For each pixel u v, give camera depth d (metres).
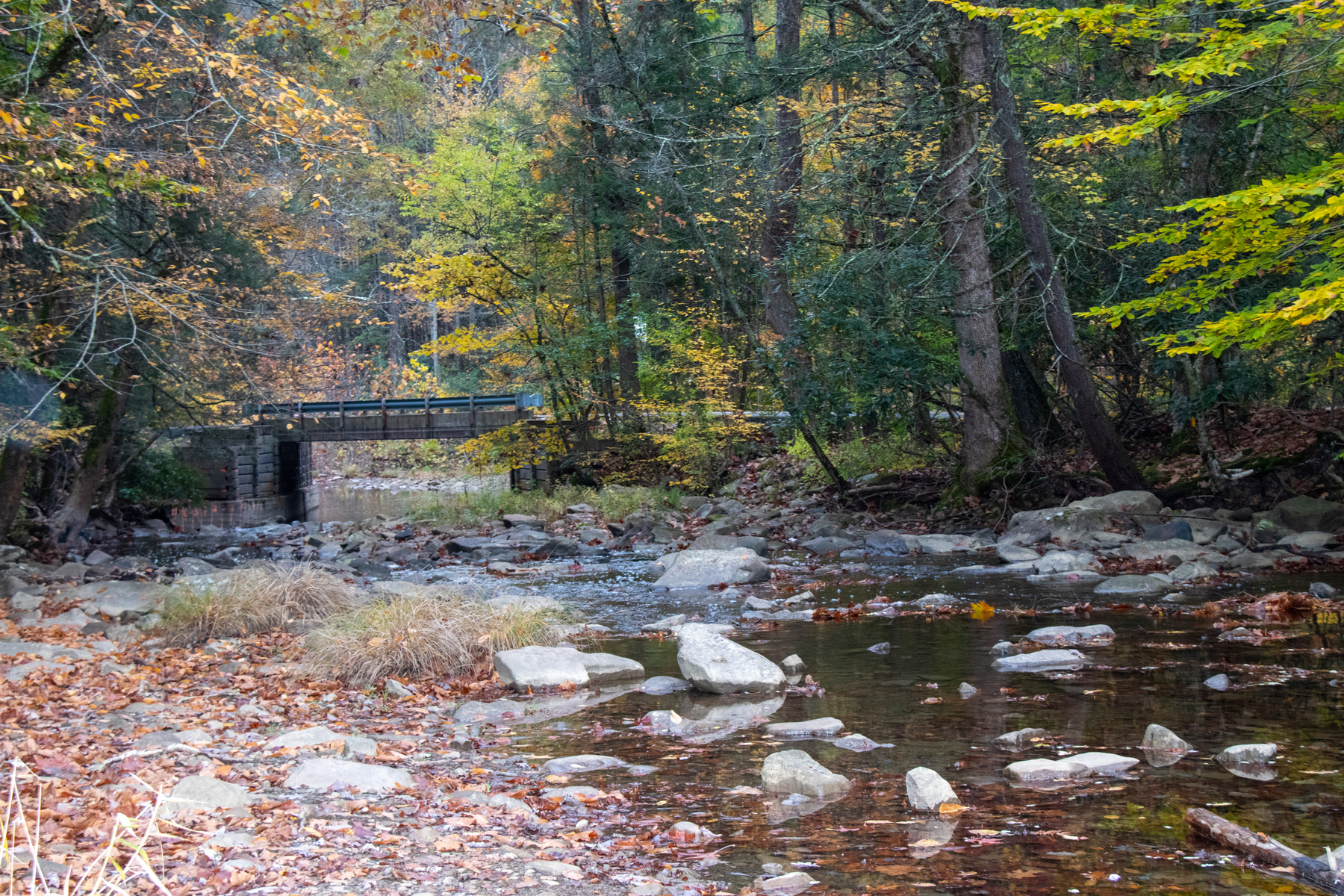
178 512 26.84
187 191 11.27
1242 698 5.92
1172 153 16.17
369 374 42.88
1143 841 3.81
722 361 23.83
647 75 23.09
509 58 41.28
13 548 17.23
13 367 13.72
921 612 9.96
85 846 3.62
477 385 40.69
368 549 19.94
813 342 17.58
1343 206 7.34
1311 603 9.02
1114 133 8.01
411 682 7.71
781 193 18.89
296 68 15.73
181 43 9.75
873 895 3.40
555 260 25.98
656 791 4.77
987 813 4.21
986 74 15.03
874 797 4.51
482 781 5.01
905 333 16.61
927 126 16.25
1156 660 7.09
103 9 9.81
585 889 3.44
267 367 19.19
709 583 12.88
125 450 22.95
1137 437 19.48
